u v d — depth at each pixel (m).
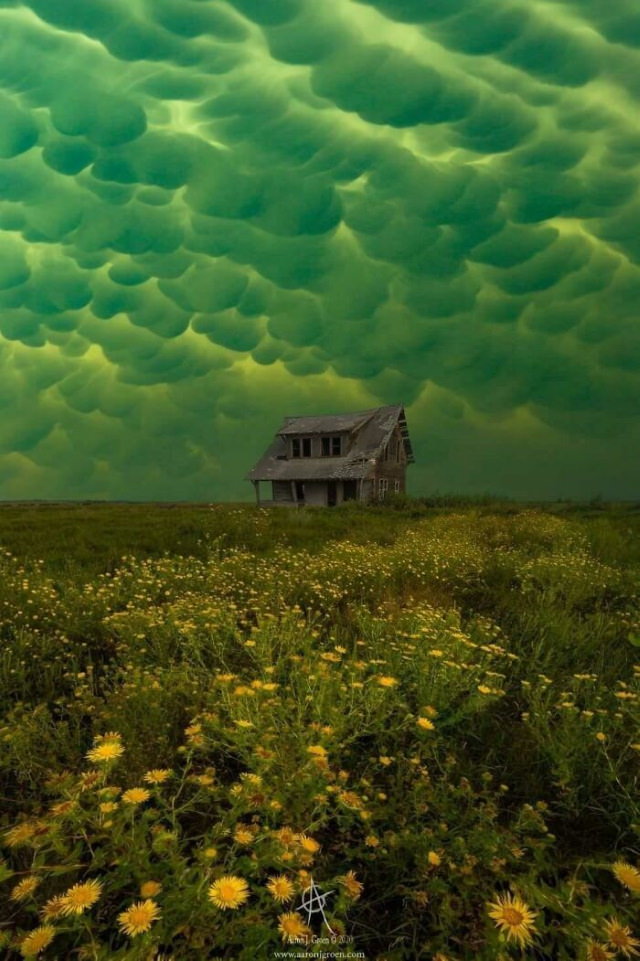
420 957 1.55
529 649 4.33
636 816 2.00
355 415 32.97
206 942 1.45
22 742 2.31
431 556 8.04
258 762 2.05
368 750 2.60
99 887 1.31
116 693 2.87
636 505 24.59
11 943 1.30
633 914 1.49
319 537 12.29
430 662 3.10
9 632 4.41
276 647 3.72
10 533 12.26
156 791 1.67
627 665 4.01
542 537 11.34
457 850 1.76
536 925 1.43
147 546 10.70
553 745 2.42
